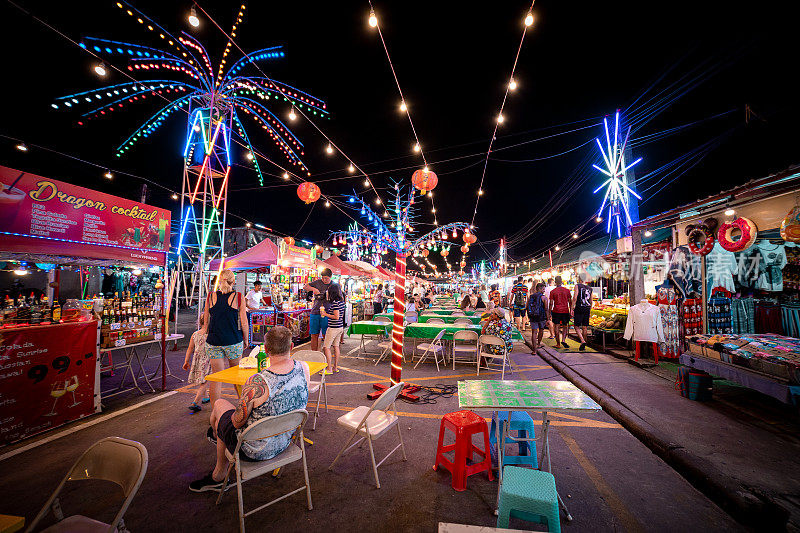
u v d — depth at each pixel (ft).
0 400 11.81
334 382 20.72
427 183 20.85
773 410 14.94
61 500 9.11
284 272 41.22
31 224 14.61
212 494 9.43
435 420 14.89
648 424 13.46
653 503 9.06
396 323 18.15
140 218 19.39
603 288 46.42
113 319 17.30
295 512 8.71
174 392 18.19
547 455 9.75
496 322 22.45
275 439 8.57
